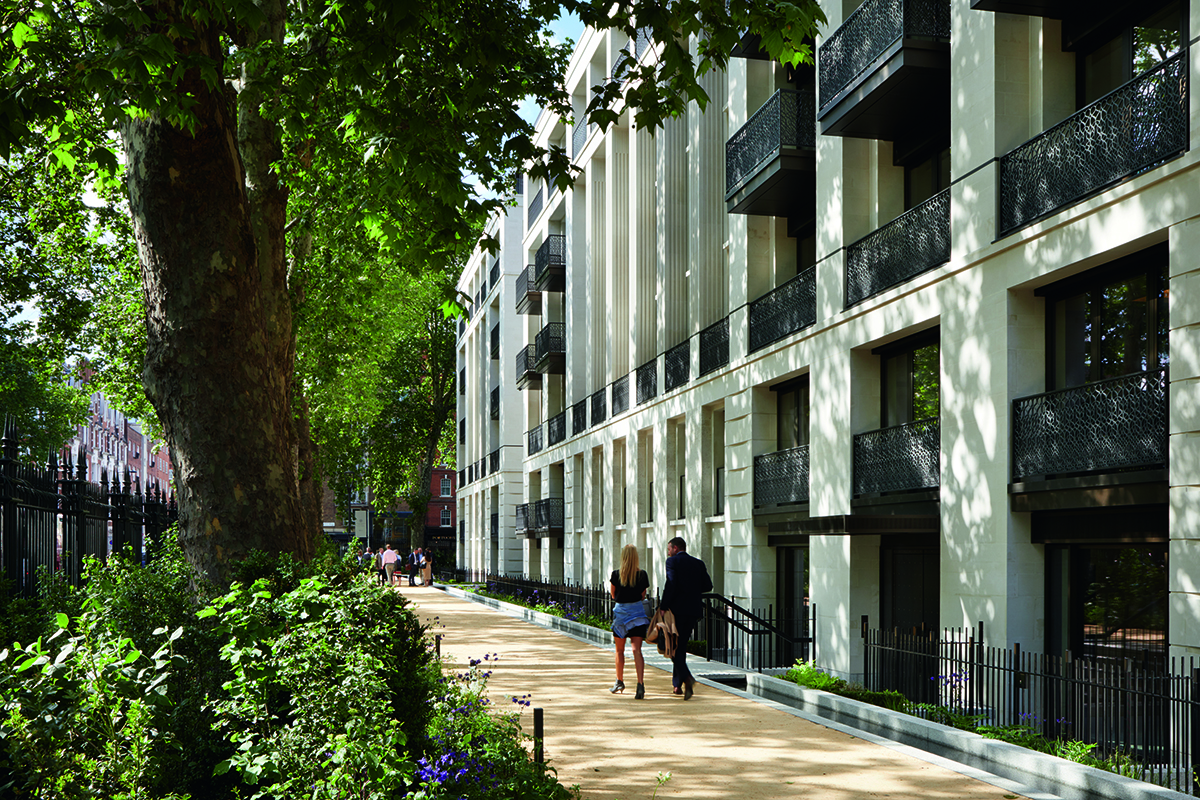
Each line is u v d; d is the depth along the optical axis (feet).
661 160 84.23
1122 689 28.68
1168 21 36.40
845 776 25.27
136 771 16.40
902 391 52.75
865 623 43.29
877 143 55.36
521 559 156.97
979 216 42.75
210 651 21.63
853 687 41.22
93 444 195.31
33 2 28.76
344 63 33.24
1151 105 34.06
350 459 191.11
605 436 99.40
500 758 20.76
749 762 26.84
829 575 55.26
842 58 53.16
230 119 29.09
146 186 27.91
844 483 54.65
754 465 66.80
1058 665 34.71
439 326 217.36
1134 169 34.55
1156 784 25.54
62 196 70.03
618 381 95.14
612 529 96.84
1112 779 23.65
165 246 27.99
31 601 25.38
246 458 28.17
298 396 78.33
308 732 18.21
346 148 48.52
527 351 137.59
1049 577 40.16
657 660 51.62
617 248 97.25
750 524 66.39
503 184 43.34
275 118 39.17
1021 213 40.68
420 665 22.33
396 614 21.24
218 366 28.07
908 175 55.01
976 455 42.50
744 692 40.57
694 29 31.45
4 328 77.61
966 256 43.34
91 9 31.55
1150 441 33.60
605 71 103.30
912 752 28.12
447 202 34.27
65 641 20.43
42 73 28.50
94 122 42.24
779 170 59.62
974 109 43.39
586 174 108.58
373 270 74.38
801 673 43.34
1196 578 30.50
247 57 37.70
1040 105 41.29
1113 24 39.09
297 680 18.93
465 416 203.62
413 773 16.96
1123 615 36.09
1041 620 40.11
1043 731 32.50
